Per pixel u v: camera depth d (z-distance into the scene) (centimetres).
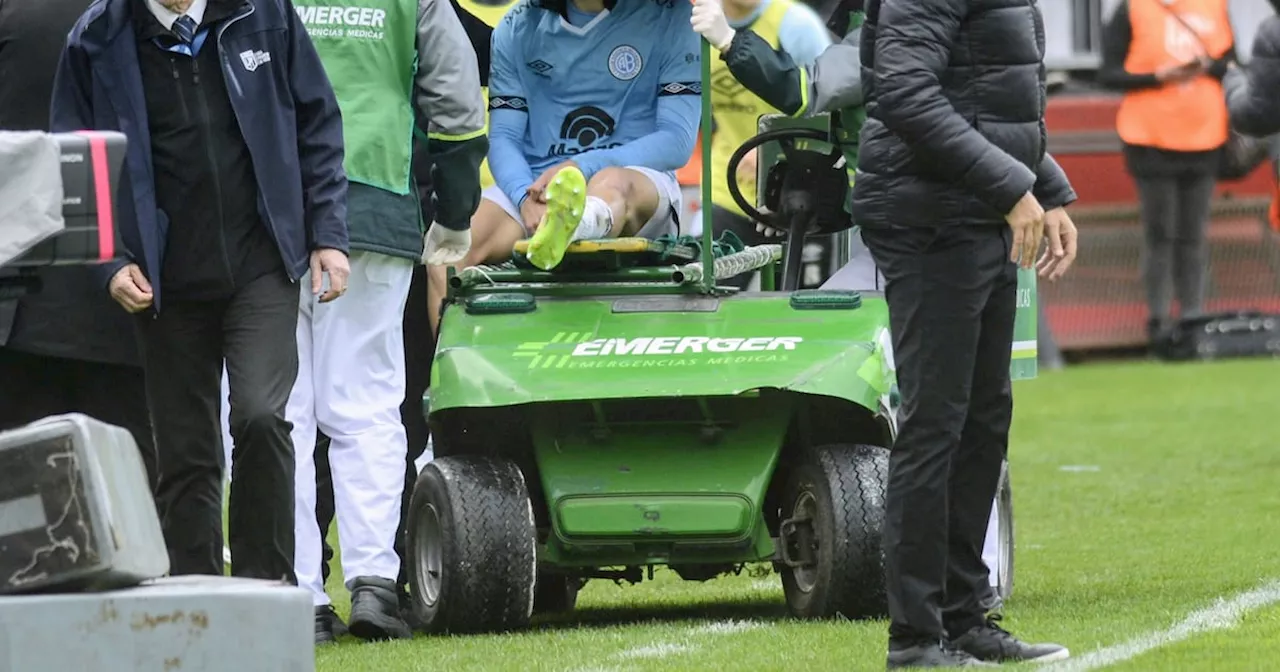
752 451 2695
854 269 2970
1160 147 7569
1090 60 7644
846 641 2409
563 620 2912
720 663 2280
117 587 1748
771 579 3378
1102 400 6438
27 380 2544
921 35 2091
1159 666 2172
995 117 2128
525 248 2805
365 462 2683
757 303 2817
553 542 2680
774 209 3042
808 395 2709
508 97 3055
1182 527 3681
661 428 2723
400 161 2698
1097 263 7781
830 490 2611
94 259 1845
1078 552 3409
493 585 2612
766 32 3123
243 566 2306
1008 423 2239
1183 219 7644
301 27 2336
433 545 2703
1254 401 6216
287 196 2298
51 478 1708
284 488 2298
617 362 2689
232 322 2303
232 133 2284
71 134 1838
